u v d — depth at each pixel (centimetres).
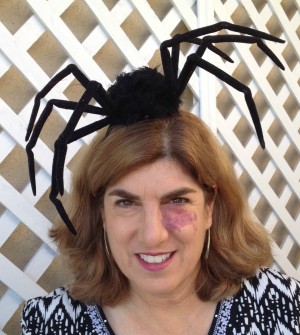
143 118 93
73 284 114
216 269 108
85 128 95
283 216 181
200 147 94
